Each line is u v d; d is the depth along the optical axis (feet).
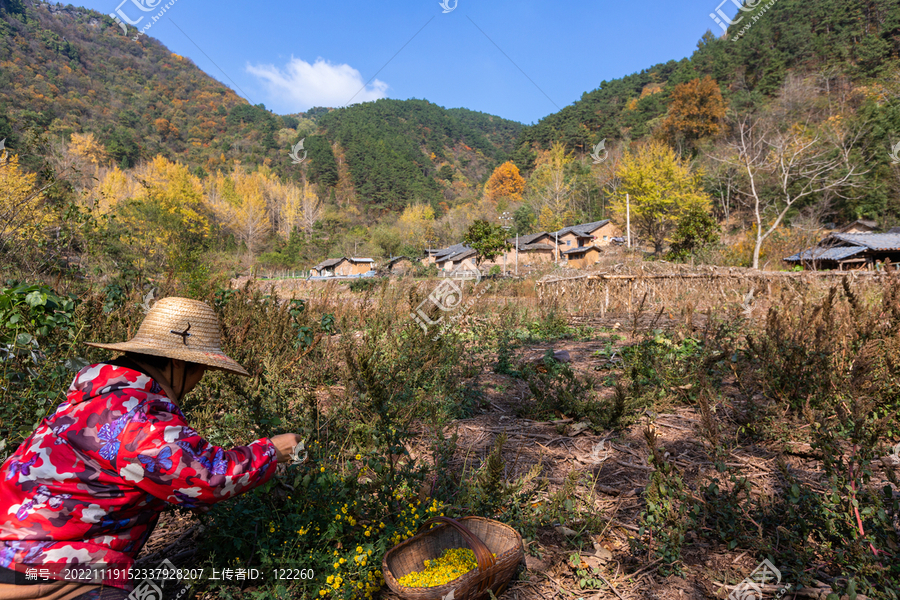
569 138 369.09
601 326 32.45
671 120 245.45
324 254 266.77
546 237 203.51
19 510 4.39
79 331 11.44
